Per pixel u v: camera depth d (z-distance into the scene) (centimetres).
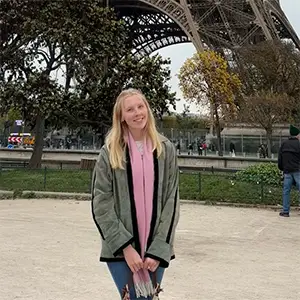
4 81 3319
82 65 3144
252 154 6138
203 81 6300
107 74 3100
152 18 8075
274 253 1107
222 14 5941
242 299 755
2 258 1000
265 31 6069
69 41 2930
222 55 6219
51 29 2903
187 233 1341
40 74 3002
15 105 3103
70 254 1051
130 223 430
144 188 436
